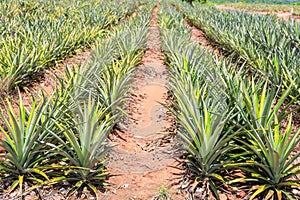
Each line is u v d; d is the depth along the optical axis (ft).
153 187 9.51
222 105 10.62
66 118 11.04
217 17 35.88
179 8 69.72
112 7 49.57
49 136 9.59
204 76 13.35
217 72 12.73
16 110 13.75
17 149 8.54
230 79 11.50
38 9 35.24
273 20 32.86
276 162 8.13
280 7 98.07
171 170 10.33
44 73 18.67
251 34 21.58
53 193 8.83
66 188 9.05
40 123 9.55
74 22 31.50
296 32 21.09
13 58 15.88
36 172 8.99
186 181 9.49
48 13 34.83
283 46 17.88
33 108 9.11
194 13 46.24
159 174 10.16
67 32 23.66
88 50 25.59
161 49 26.91
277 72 14.32
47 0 45.27
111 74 13.32
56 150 9.10
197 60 16.02
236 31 24.91
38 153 9.26
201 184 9.30
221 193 9.05
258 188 8.58
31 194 8.76
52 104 10.77
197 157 9.16
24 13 31.45
